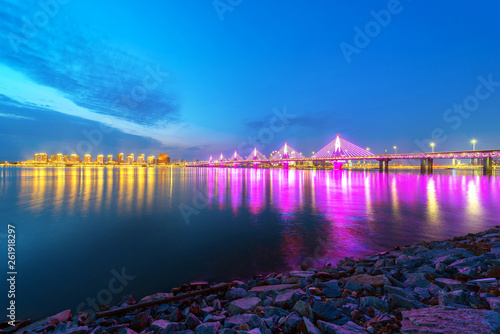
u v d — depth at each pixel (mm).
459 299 4465
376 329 3943
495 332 3273
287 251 11195
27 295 7699
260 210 22234
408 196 32312
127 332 4680
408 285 5750
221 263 9953
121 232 15172
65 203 27406
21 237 14219
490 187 45906
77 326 5312
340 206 24344
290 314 4555
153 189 43375
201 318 5301
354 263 8602
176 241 13164
